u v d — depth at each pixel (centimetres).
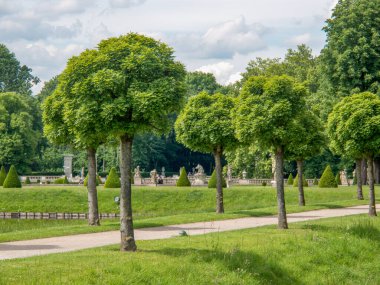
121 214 2306
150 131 2423
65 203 5750
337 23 7175
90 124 2298
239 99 3341
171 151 13100
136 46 2294
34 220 5144
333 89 7119
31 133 10600
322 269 2598
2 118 10200
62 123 3609
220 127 4272
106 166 12106
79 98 2267
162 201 5744
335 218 3803
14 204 5738
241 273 2227
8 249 2558
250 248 2548
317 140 4847
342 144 4475
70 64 2375
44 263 2005
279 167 3247
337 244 2891
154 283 1947
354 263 2778
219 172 4425
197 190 5969
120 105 2194
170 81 2288
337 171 9050
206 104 4491
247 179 8919
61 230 3312
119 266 1980
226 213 4334
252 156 9225
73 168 12000
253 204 5712
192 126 4403
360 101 4047
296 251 2678
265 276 2333
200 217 4044
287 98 3170
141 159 11888
